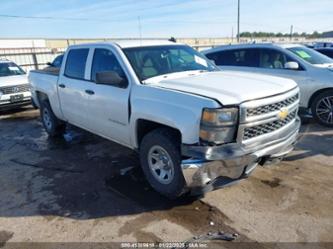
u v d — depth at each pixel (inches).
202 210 130.5
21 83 354.6
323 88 243.4
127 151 203.9
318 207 128.7
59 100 215.6
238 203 134.3
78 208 136.7
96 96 169.3
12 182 167.2
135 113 141.4
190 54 181.8
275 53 275.3
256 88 127.0
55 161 194.7
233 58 304.0
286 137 133.5
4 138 255.4
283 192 141.9
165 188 135.9
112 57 162.1
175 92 126.1
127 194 146.3
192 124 115.8
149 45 170.2
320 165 169.6
